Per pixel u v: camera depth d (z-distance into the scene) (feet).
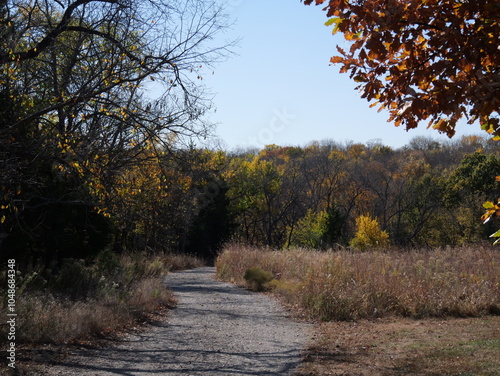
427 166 228.43
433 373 22.08
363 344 30.14
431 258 57.31
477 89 13.97
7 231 47.80
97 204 38.40
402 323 38.04
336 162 220.23
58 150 33.09
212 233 160.56
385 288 44.04
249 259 81.00
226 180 167.22
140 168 36.06
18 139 32.96
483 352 25.99
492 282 46.09
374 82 15.76
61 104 30.71
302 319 41.42
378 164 264.11
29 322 28.35
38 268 49.32
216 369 23.80
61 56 36.14
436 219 183.21
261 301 54.49
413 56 15.78
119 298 42.83
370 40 14.55
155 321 39.11
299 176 221.05
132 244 102.68
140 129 32.58
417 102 14.85
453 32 14.34
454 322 37.22
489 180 167.94
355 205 208.44
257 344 30.58
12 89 33.45
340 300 42.04
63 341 28.04
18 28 33.83
